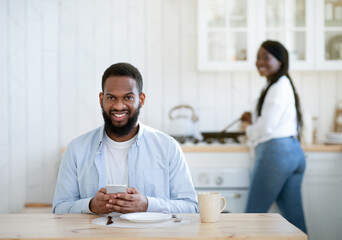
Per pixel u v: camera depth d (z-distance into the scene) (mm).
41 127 3877
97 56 3893
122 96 1750
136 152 1851
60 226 1429
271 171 3027
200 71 3912
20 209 3865
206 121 3924
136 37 3900
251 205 3119
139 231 1355
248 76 3920
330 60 3643
